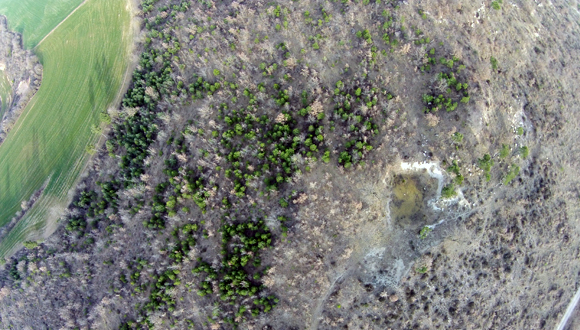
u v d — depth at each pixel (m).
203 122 70.06
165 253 66.75
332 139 64.94
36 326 73.88
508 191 67.56
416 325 62.78
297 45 70.12
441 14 70.50
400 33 68.00
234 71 71.12
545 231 70.38
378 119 64.81
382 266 62.94
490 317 66.75
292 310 62.25
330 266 62.91
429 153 63.97
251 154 66.06
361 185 63.41
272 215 63.66
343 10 70.12
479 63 69.06
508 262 67.06
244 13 73.69
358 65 67.06
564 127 75.25
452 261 64.06
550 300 72.19
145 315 65.62
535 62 76.12
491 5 75.31
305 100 66.25
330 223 63.00
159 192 70.00
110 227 72.75
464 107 64.56
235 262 61.56
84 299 72.06
